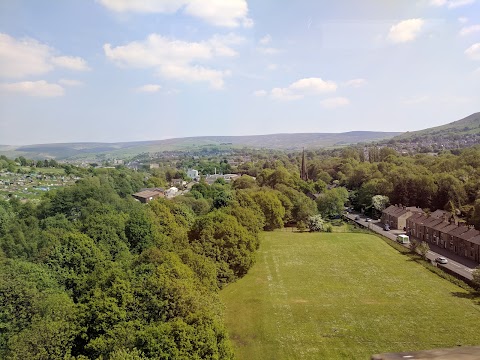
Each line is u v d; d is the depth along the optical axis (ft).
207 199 375.66
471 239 228.02
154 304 110.32
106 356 94.27
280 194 353.10
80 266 162.09
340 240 285.43
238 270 200.85
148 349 90.89
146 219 212.23
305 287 183.73
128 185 475.31
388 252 245.65
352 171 518.37
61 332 100.58
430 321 139.64
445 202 338.75
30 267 148.15
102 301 109.19
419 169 394.73
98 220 202.90
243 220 244.63
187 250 160.45
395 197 380.58
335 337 131.03
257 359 119.24
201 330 97.66
